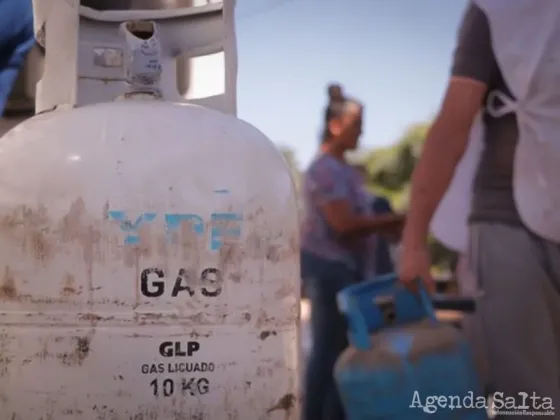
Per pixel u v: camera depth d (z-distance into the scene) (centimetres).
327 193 202
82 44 125
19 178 104
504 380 171
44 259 101
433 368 156
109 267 99
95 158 102
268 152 111
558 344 167
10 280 103
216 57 128
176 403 100
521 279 169
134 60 117
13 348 102
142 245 100
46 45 125
